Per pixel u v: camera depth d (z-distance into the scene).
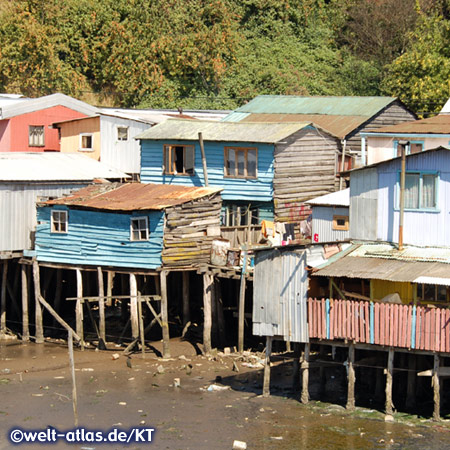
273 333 74.31
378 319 69.06
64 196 97.75
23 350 94.44
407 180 75.75
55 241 96.31
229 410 72.62
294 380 78.06
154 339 96.75
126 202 92.50
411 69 147.38
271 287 74.19
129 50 161.88
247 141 103.62
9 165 102.25
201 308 101.81
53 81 160.00
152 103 159.50
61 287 100.38
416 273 67.81
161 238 89.50
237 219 106.88
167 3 169.12
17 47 158.12
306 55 175.75
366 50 178.12
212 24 170.62
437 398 68.44
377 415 70.81
